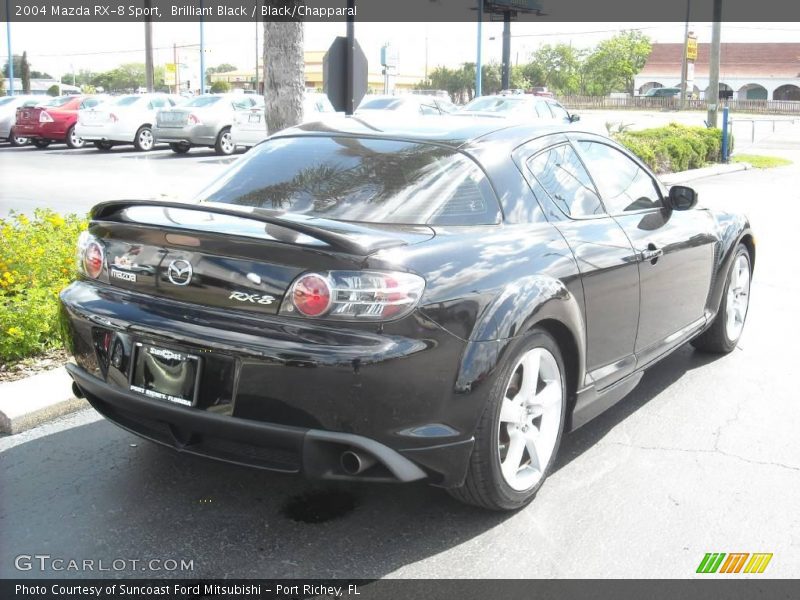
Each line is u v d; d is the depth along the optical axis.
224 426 3.13
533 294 3.46
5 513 3.55
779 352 6.07
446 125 4.16
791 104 69.12
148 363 3.33
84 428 4.49
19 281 5.96
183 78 62.44
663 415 4.83
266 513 3.61
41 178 16.92
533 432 3.66
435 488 3.86
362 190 3.66
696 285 5.16
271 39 7.61
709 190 17.00
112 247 3.52
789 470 4.11
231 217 3.37
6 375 5.08
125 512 3.59
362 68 8.60
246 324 3.12
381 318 3.03
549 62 96.06
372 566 3.21
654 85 94.44
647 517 3.62
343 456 3.10
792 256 9.73
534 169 4.00
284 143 4.14
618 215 4.45
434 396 3.13
